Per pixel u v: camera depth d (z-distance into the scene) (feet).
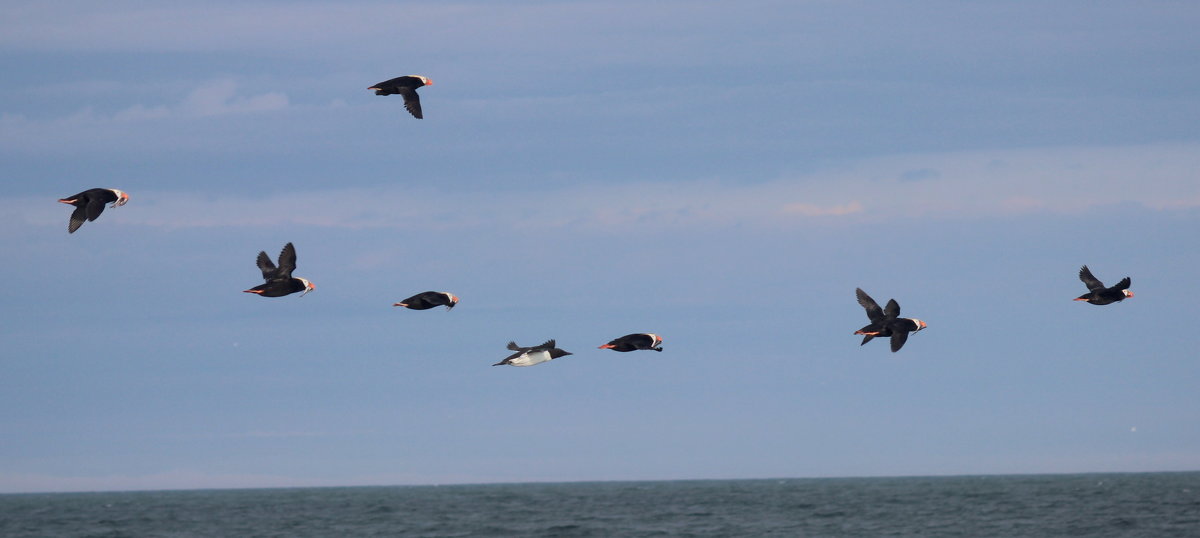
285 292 113.29
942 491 501.56
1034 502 365.61
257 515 380.37
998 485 615.57
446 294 109.81
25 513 444.55
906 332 123.13
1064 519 282.15
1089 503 353.31
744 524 286.05
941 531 252.62
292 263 114.21
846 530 261.03
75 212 108.47
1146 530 247.91
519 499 490.49
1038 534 241.55
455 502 463.42
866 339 125.29
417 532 277.23
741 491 570.46
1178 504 340.59
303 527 309.22
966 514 309.63
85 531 315.37
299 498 618.44
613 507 386.32
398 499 529.45
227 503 540.11
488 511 371.15
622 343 110.83
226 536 284.20
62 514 427.33
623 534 258.98
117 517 391.86
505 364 110.01
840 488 611.06
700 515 328.08
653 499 462.60
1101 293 129.80
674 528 275.39
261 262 115.24
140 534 299.99
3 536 301.22
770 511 345.10
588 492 615.98
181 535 293.64
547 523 299.79
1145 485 563.89
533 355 110.63
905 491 516.32
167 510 448.24
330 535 276.82
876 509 343.46
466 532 272.51
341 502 504.84
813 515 319.06
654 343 111.14
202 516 385.50
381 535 270.87
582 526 285.43
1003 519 285.84
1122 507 327.67
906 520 289.74
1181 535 236.43
